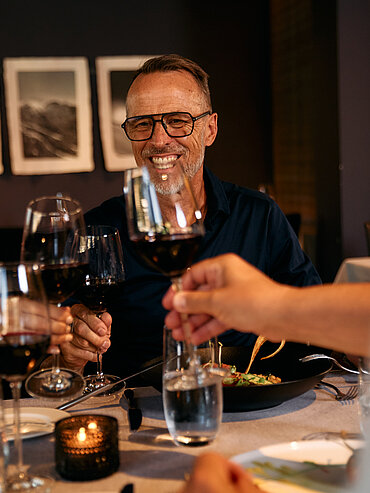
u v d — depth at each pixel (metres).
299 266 1.97
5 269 0.91
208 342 1.06
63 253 1.22
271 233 1.97
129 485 0.83
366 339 0.83
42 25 4.93
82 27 4.97
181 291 0.95
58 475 0.90
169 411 0.99
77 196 5.06
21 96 4.94
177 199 1.00
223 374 1.01
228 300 0.90
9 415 1.14
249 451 0.94
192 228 0.99
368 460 0.42
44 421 1.11
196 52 5.12
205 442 0.99
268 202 1.99
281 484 0.81
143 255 1.00
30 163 4.98
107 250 1.43
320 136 4.50
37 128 4.97
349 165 4.27
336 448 0.92
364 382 0.99
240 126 5.24
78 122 5.01
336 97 4.25
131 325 1.81
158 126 1.91
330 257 4.48
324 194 4.50
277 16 5.05
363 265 3.09
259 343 1.29
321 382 1.28
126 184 0.99
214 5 5.11
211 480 0.60
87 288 1.42
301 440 1.00
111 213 1.99
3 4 4.89
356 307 0.83
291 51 4.83
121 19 5.00
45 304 0.93
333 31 4.24
